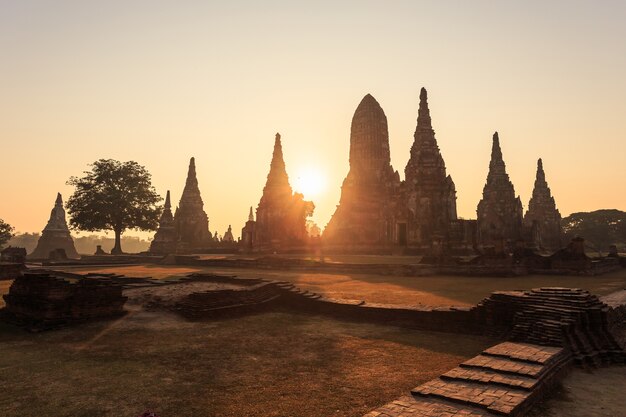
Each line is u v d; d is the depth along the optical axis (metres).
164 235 76.50
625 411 8.46
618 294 20.08
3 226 73.69
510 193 71.44
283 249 64.44
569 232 106.62
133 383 9.95
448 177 57.28
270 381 10.16
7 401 8.85
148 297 20.53
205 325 16.30
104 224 72.31
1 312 17.67
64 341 13.90
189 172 91.12
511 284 26.20
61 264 47.41
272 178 72.56
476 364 10.05
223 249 72.50
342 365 11.43
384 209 63.97
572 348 11.58
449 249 45.94
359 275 32.84
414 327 16.05
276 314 18.75
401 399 8.37
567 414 8.30
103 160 73.44
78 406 8.61
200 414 8.28
